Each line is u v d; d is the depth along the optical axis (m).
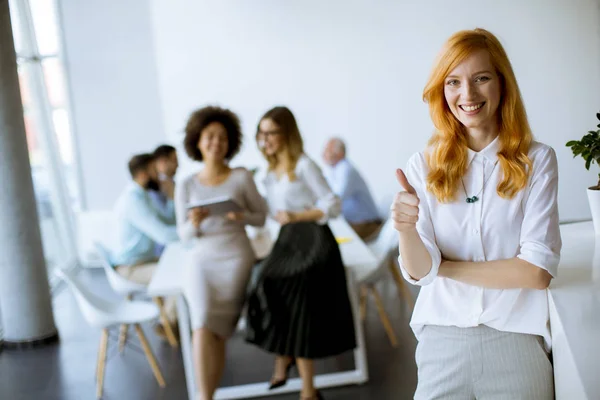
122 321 4.25
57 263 7.66
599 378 1.30
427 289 1.92
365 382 4.23
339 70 7.50
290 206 3.95
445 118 1.83
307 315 3.70
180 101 7.58
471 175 1.82
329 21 7.43
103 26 7.44
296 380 4.20
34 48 7.48
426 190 1.87
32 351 5.25
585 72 7.23
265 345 3.77
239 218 3.82
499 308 1.80
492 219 1.81
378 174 7.66
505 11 7.26
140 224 5.05
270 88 7.56
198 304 3.75
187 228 3.81
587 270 1.97
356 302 4.16
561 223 2.80
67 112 7.57
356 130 7.59
